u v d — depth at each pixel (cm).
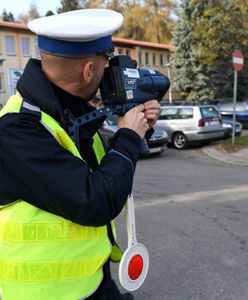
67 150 134
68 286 139
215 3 2442
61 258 136
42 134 130
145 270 169
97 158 164
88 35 131
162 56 4031
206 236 455
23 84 138
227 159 1069
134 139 143
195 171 901
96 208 128
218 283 350
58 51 133
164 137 1162
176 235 461
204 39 2494
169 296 332
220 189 691
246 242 435
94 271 144
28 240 134
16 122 129
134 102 150
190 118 1303
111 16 140
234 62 1161
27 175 127
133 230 164
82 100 146
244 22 2425
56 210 131
